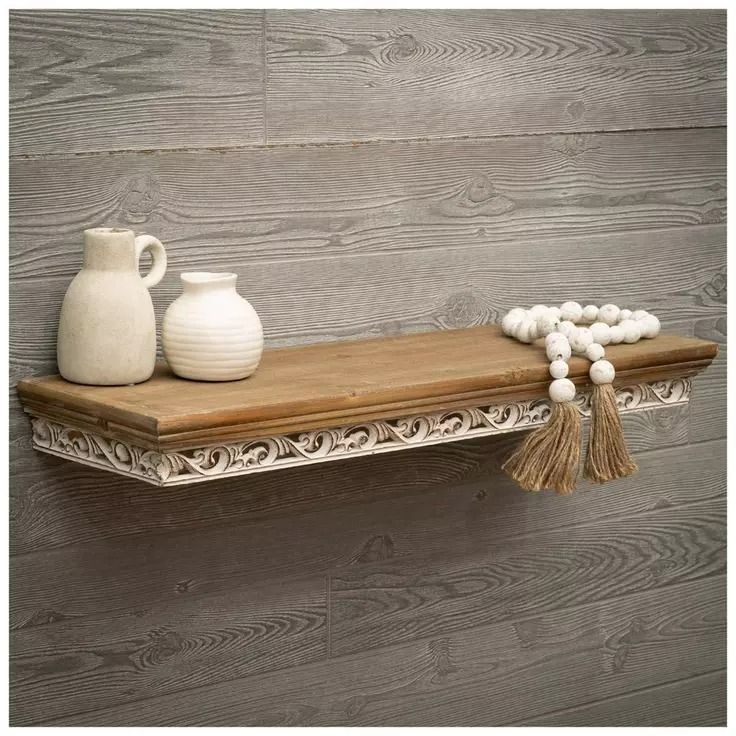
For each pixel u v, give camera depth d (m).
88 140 1.62
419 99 1.89
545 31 2.00
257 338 1.59
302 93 1.79
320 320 1.86
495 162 1.99
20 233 1.59
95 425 1.49
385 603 2.00
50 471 1.67
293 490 1.87
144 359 1.56
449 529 2.04
